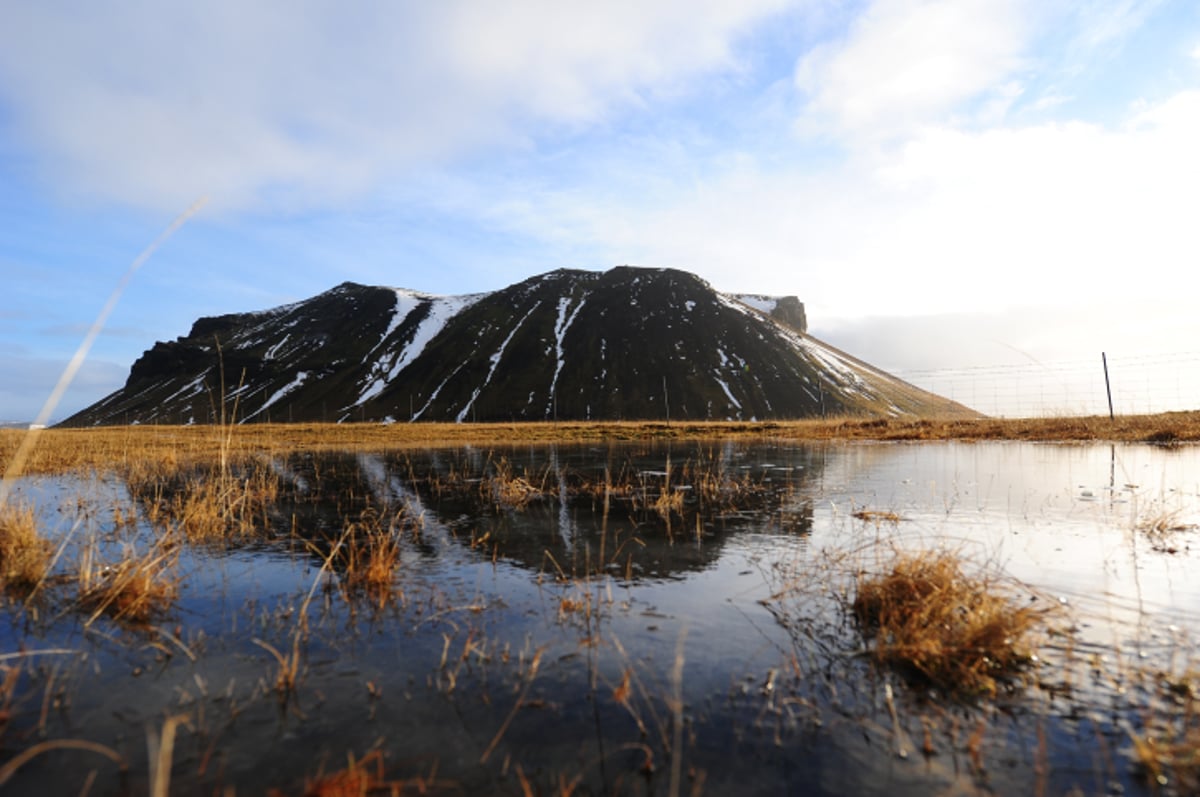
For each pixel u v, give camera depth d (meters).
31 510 8.21
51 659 4.59
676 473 16.50
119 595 5.74
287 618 5.45
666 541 8.27
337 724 3.67
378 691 4.07
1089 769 3.18
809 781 3.12
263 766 3.25
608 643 4.83
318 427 45.56
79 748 3.42
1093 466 15.14
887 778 3.14
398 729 3.62
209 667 4.45
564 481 15.04
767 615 5.41
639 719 3.70
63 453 20.77
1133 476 13.21
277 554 7.75
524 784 3.09
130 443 26.47
